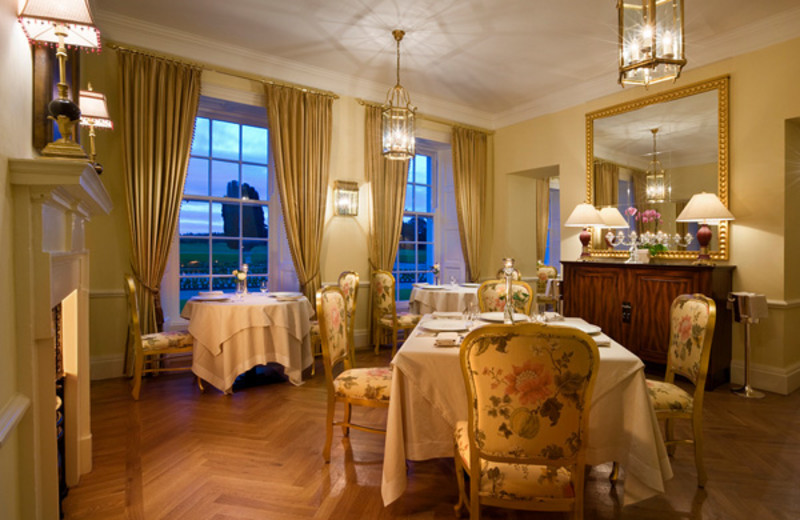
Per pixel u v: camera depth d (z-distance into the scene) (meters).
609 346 2.21
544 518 1.99
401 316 5.20
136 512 2.01
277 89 4.79
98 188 1.99
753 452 2.67
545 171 6.32
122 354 4.17
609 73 5.11
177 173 4.25
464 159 6.27
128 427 2.98
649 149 4.84
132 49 4.03
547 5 3.71
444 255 6.82
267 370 4.49
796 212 4.09
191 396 3.62
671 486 2.27
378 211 5.52
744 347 4.03
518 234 6.64
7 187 1.37
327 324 2.55
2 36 1.34
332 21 4.01
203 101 4.80
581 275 4.93
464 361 1.53
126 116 4.00
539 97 5.89
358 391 2.45
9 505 1.39
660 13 2.39
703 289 3.94
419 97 5.85
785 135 3.92
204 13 3.90
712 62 4.35
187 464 2.47
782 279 3.93
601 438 1.97
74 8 1.59
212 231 5.12
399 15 3.89
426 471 2.44
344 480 2.31
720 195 4.28
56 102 1.63
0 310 1.31
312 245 5.00
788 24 3.85
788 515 2.01
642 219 4.89
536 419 1.49
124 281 3.93
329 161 5.18
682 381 4.18
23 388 1.48
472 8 3.76
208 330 3.61
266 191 5.52
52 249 1.71
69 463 2.20
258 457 2.56
